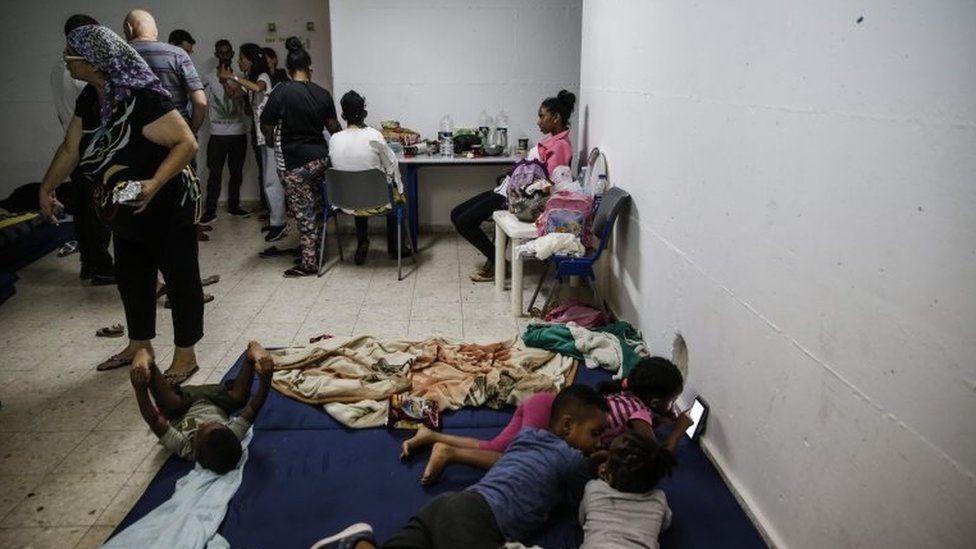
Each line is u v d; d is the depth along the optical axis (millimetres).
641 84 2877
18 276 4160
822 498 1547
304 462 2168
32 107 5680
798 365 1627
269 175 4699
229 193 5789
